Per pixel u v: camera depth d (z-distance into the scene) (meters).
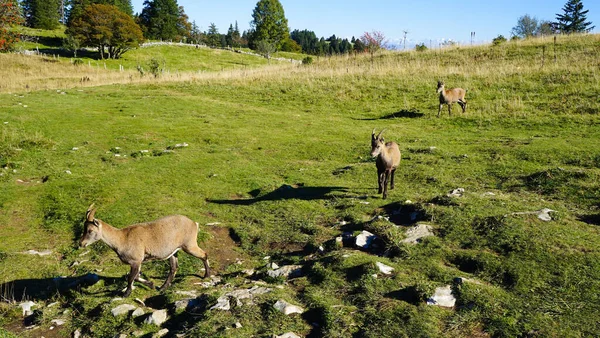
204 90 29.16
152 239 7.08
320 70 34.41
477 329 5.48
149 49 72.06
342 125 21.11
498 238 7.62
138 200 11.66
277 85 29.67
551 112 20.34
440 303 5.98
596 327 5.28
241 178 13.63
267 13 94.44
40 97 25.19
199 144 17.59
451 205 9.35
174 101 25.38
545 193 10.53
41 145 16.33
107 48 70.19
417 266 7.10
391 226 8.55
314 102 26.09
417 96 25.67
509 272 6.60
